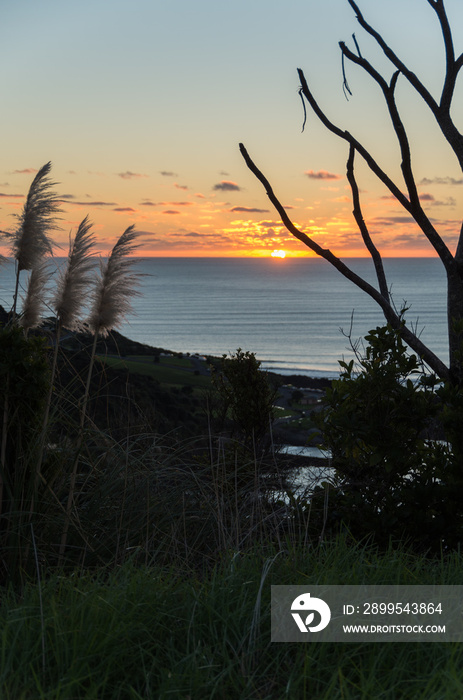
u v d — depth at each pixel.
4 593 3.50
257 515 4.37
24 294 4.59
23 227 4.53
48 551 4.01
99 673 2.47
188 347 130.88
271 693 2.46
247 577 3.26
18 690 2.31
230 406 7.79
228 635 2.79
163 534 4.27
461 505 4.23
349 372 4.60
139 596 3.01
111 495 4.49
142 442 5.03
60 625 2.68
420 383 4.44
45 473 4.18
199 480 4.76
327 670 2.56
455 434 4.34
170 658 2.59
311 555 3.60
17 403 4.04
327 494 4.16
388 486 4.41
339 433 4.62
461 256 5.03
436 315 163.00
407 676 2.53
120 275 4.61
